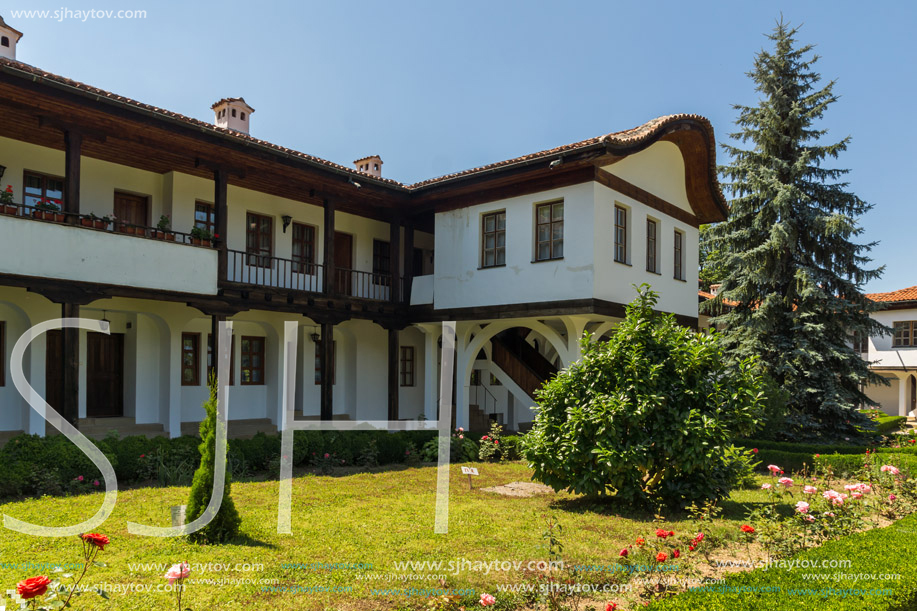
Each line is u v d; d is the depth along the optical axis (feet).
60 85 27.96
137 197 41.75
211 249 36.81
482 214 45.57
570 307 39.58
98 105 29.94
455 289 46.65
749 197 54.60
